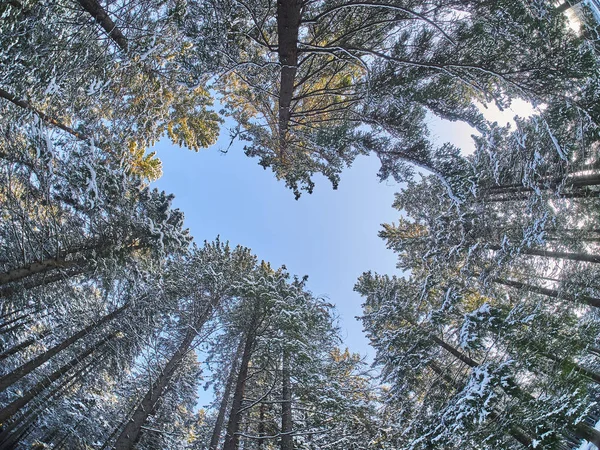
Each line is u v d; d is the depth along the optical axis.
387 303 12.55
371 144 8.70
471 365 8.88
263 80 9.37
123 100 5.71
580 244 9.06
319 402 9.66
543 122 7.95
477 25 6.61
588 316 8.41
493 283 11.05
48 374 9.33
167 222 9.35
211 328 12.06
